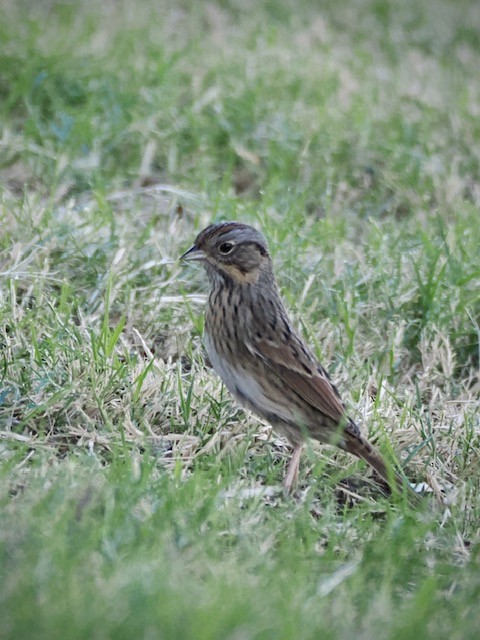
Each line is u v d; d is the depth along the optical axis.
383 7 24.06
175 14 21.00
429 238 13.38
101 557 7.42
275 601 7.16
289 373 9.60
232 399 10.42
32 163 14.32
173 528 8.00
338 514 9.48
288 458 10.02
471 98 18.73
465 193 15.62
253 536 8.34
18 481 8.51
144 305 11.48
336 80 18.11
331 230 13.35
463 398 11.29
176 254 12.38
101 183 13.71
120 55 17.45
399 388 11.27
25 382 9.93
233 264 9.64
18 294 11.50
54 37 17.92
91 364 10.07
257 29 20.59
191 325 11.42
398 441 10.35
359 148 15.88
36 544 7.33
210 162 15.10
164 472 9.07
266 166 15.36
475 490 9.88
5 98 16.14
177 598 6.82
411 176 15.29
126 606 6.68
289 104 16.64
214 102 16.36
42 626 6.41
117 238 12.28
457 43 22.94
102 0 20.98
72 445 9.41
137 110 15.76
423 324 12.03
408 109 17.72
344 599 7.56
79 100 16.05
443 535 9.05
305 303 12.09
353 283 12.38
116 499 8.24
